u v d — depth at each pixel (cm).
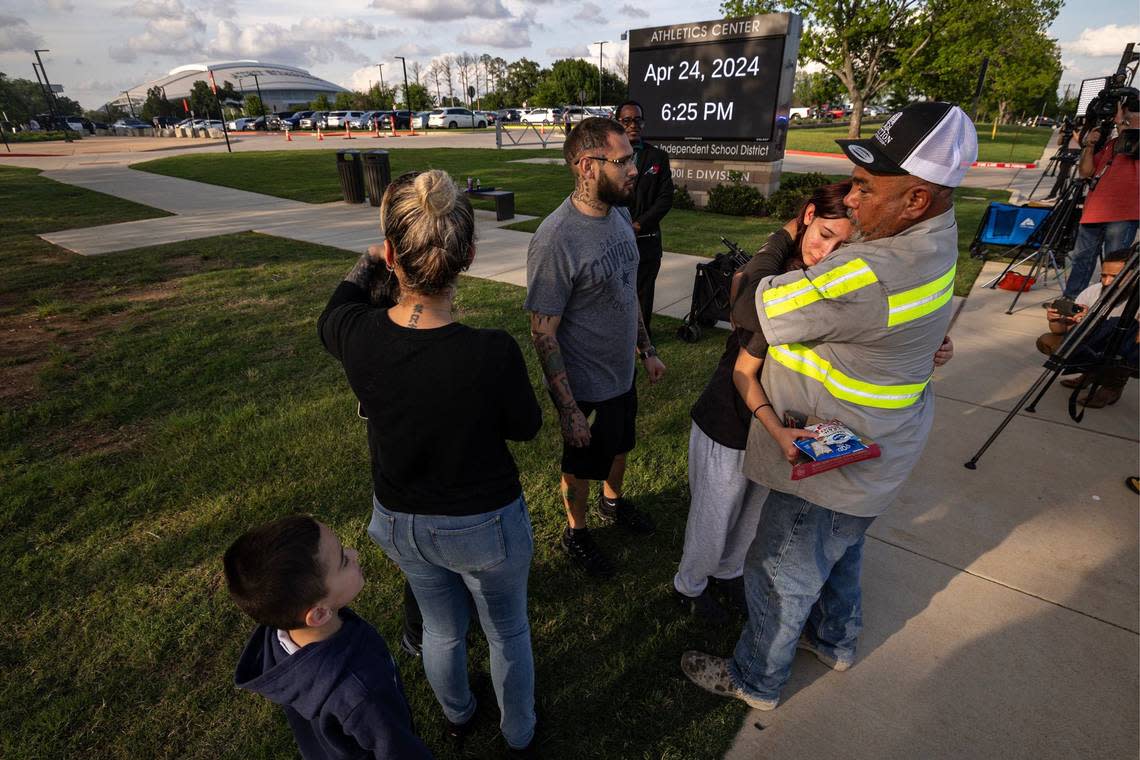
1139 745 187
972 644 224
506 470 144
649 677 212
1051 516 290
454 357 123
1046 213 723
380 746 118
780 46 1003
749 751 188
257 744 190
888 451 155
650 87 1154
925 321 136
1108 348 331
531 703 175
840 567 199
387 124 4697
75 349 491
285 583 109
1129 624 230
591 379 229
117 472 327
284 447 348
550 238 205
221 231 966
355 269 155
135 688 208
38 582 253
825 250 156
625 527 288
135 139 4412
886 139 128
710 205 1137
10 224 1020
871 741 191
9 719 197
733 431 198
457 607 164
